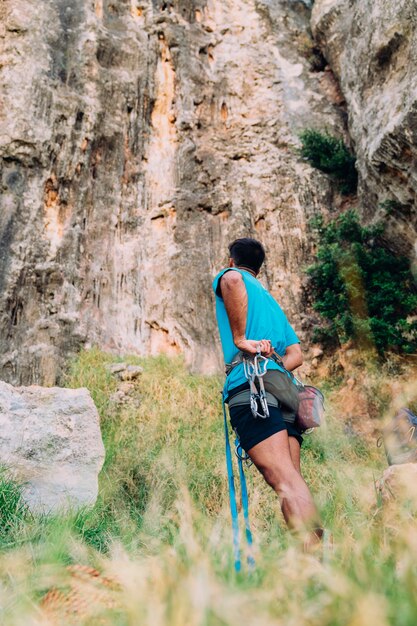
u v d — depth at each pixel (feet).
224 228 32.19
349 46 33.83
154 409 23.09
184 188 33.42
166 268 31.07
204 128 36.24
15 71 31.91
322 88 38.45
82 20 35.40
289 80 38.73
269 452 7.88
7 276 27.45
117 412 23.03
